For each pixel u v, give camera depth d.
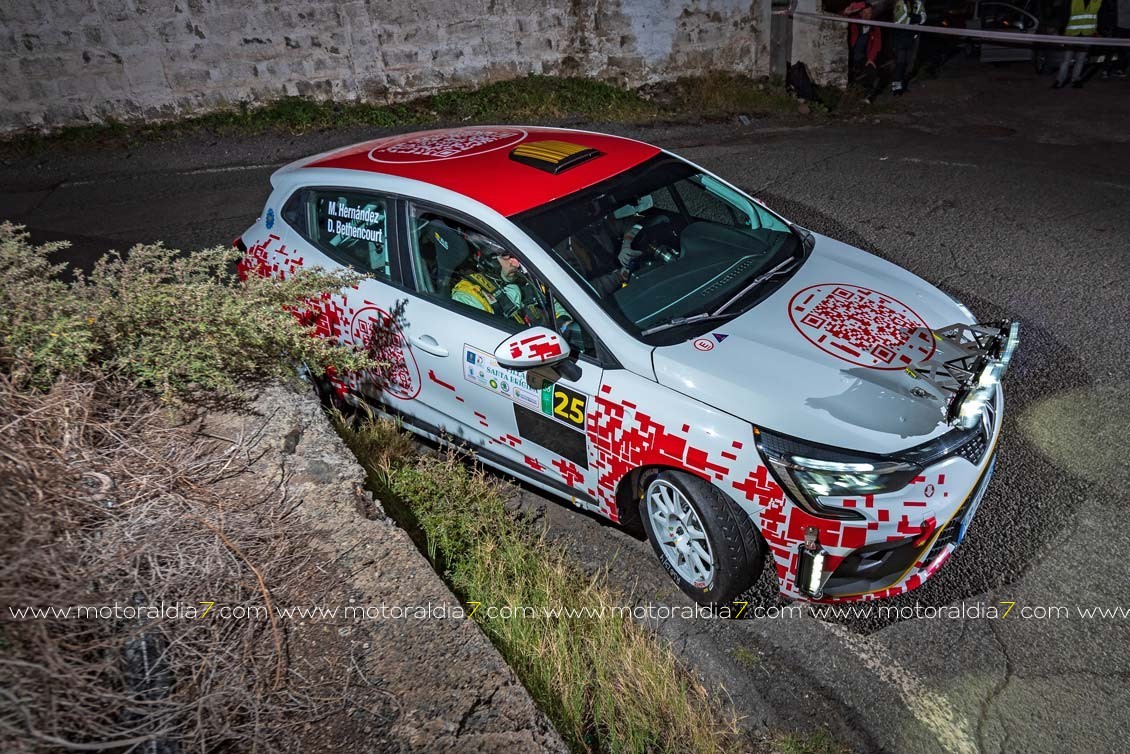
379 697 2.93
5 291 4.17
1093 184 7.88
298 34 10.26
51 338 3.88
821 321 3.83
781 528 3.35
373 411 4.96
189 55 10.09
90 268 6.93
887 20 11.28
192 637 3.05
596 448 3.78
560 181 4.28
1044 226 7.03
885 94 11.66
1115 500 4.16
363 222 4.61
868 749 3.14
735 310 3.90
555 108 10.76
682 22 11.01
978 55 12.92
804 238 4.52
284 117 10.39
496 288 4.09
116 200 8.43
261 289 4.40
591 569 4.04
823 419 3.35
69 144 9.89
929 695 3.32
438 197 4.27
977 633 3.55
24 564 2.83
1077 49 11.05
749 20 11.16
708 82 11.16
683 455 3.45
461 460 4.50
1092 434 4.62
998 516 4.14
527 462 4.21
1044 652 3.44
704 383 3.49
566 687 3.21
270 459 3.99
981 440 3.56
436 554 3.94
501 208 4.09
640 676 3.26
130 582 3.18
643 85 11.26
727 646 3.60
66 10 9.55
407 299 4.38
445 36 10.62
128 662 2.89
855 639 3.58
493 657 3.09
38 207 8.34
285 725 2.82
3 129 9.87
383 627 3.20
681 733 3.13
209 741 2.72
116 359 4.22
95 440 3.89
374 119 10.50
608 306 3.83
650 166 4.51
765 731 3.23
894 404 3.42
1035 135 9.58
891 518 3.26
